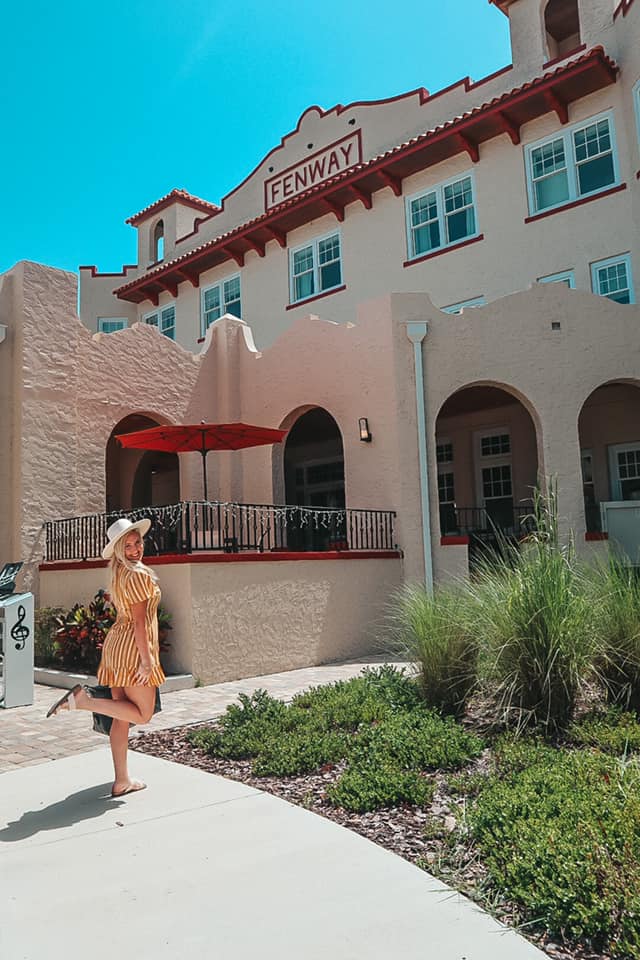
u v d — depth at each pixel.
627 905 2.94
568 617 6.02
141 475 19.91
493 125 16.69
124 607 4.86
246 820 4.43
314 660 11.15
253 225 20.27
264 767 5.39
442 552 12.71
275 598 10.70
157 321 24.50
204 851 3.98
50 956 2.96
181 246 24.52
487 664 6.36
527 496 17.41
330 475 20.92
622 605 6.57
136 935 3.11
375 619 12.11
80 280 25.98
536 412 13.38
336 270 19.59
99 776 5.51
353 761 5.31
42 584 12.22
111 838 4.21
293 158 21.45
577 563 7.11
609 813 3.71
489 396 16.78
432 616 6.95
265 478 15.28
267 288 20.97
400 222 18.30
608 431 16.75
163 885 3.58
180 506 10.09
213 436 12.48
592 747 5.38
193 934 3.10
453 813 4.33
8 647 8.43
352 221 19.22
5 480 12.39
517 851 3.56
